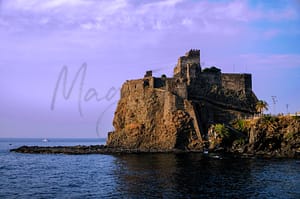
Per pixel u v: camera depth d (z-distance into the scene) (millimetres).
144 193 55594
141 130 152625
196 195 53750
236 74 164000
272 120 128250
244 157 110750
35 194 56344
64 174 80375
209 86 160125
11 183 67562
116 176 74688
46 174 80812
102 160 112125
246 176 70812
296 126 121875
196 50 162625
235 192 55688
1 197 54062
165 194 54594
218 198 51938
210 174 73750
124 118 163875
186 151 135875
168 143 144750
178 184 62562
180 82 152875
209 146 137500
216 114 153125
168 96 148500
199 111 150750
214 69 168875
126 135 157125
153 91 154625
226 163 93500
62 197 53906
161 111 152000
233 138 135875
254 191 56406
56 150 157250
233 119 152125
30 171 86875
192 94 156750
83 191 58500
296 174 73062
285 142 124062
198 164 91938
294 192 55688
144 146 150875
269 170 79000
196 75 159375
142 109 155625
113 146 159875
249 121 139000
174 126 144125
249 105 162125
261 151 126375
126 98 166000
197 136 143625
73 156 132625
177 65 165125
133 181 66750
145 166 90000
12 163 108750
